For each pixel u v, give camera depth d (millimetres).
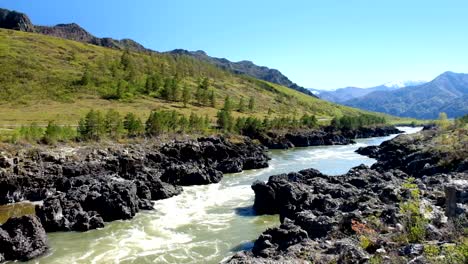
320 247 29156
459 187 31109
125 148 83625
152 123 99062
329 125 188625
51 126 76500
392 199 38500
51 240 43031
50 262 36969
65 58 182625
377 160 105188
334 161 107562
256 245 35500
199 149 93500
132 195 54344
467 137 81688
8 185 59281
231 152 98500
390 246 23969
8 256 37281
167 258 37812
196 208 57062
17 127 84312
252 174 87625
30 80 143500
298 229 34969
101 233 45531
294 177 64000
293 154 124500
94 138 84688
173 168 75688
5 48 168000
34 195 60875
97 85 155875
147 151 85750
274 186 55406
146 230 46625
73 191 54594
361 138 198125
